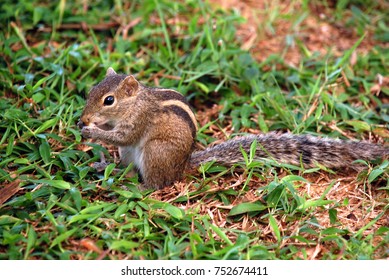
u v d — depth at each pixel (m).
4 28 12.32
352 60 12.12
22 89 10.18
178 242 7.75
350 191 9.12
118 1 13.20
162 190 9.02
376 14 14.32
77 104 10.44
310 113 10.60
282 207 8.56
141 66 11.62
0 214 8.09
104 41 12.56
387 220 8.55
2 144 9.36
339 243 7.89
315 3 14.58
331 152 9.44
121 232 7.87
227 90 11.31
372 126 10.45
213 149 9.44
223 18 13.04
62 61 11.15
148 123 9.04
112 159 9.78
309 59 12.43
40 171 8.76
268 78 11.57
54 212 8.25
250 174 8.92
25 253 7.46
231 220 8.47
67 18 12.83
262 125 10.35
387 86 11.70
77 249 7.69
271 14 13.54
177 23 12.88
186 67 11.63
